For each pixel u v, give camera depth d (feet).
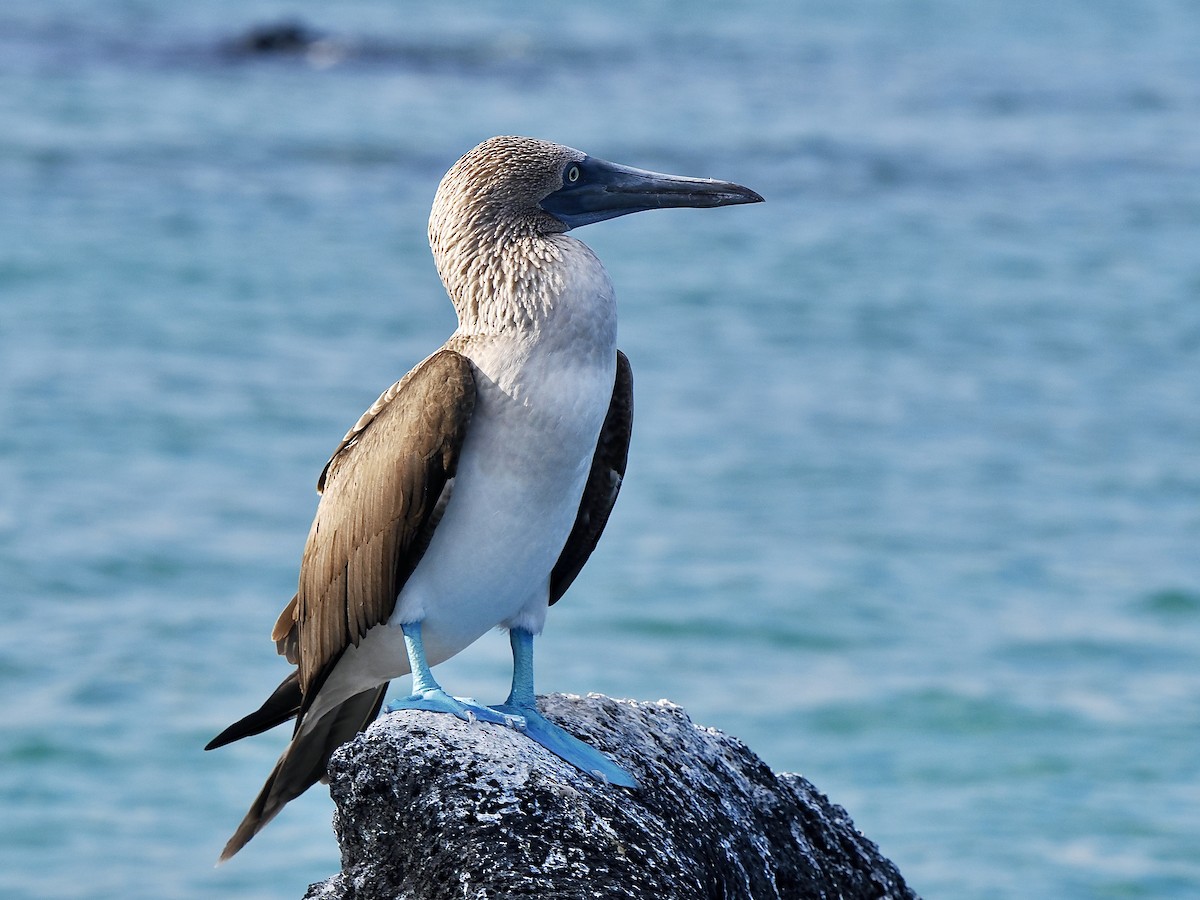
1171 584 89.71
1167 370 135.54
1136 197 205.87
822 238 182.70
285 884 55.98
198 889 55.26
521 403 27.02
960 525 98.43
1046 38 357.20
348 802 25.54
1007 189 208.54
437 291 153.69
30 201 174.40
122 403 115.55
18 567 85.61
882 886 31.19
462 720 26.61
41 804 61.26
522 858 24.30
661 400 123.34
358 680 29.86
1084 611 86.22
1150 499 104.01
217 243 164.25
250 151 204.23
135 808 61.31
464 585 27.94
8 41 268.62
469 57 288.51
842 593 86.74
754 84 277.85
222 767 64.80
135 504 95.61
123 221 169.07
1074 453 112.88
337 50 282.15
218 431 110.32
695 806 28.32
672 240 182.91
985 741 69.87
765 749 68.59
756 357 136.98
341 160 202.08
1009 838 60.90
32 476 100.17
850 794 65.41
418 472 27.09
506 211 28.07
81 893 54.80
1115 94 280.92
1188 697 75.25
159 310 141.69
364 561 27.91
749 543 93.97
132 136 207.00
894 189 206.08
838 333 145.69
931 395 127.13
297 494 98.89
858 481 105.81
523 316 27.25
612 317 27.55
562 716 28.99
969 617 84.69
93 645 75.61
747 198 29.32
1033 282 165.89
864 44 337.93
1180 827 62.13
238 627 79.41
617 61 295.69
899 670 77.66
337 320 142.00
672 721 30.30
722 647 79.10
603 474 29.35
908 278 166.30
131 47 272.72
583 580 87.66
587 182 28.89
